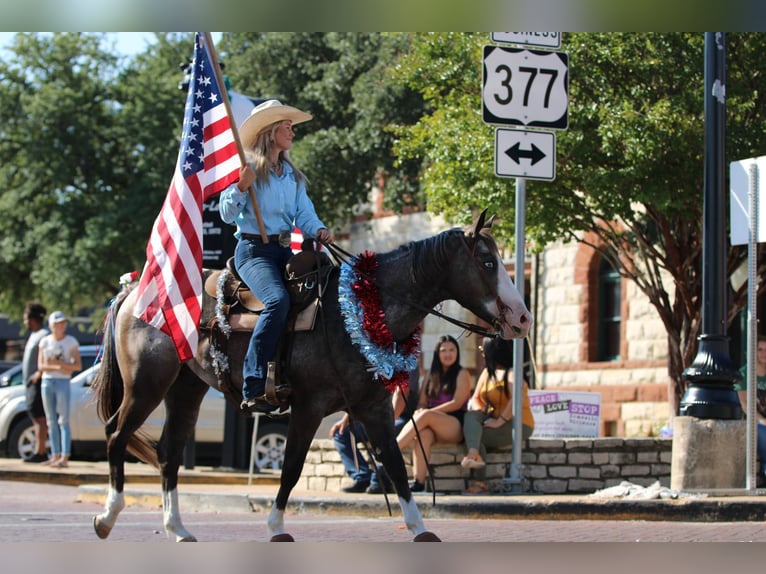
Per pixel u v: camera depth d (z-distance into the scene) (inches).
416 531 501.0
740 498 673.0
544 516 685.3
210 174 553.9
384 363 490.9
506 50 787.4
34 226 2148.1
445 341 807.1
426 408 807.7
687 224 1093.8
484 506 695.7
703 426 711.1
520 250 796.0
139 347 551.5
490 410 796.6
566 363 1496.1
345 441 825.5
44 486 986.1
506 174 780.0
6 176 2138.3
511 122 785.6
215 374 534.6
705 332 735.1
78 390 1186.6
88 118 2090.3
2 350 3043.8
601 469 824.3
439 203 1146.0
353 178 1706.4
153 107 2011.6
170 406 564.7
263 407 510.6
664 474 837.8
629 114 982.4
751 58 1002.7
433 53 1116.5
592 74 1034.1
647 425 1365.7
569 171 1043.3
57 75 2132.1
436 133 1107.9
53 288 2047.2
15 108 2151.8
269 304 501.7
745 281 1157.1
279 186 527.5
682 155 1000.2
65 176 2066.9
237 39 1844.2
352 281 502.3
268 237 525.0
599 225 1186.6
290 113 527.5
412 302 502.0
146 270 547.8
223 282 534.9
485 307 496.7
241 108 820.0
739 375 726.5
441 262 500.4
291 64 1793.8
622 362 1411.2
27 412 1203.9
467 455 781.9
